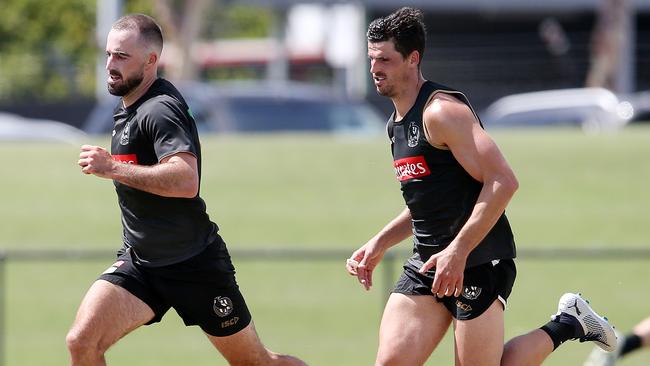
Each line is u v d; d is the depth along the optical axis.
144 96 21.31
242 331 22.59
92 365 21.30
